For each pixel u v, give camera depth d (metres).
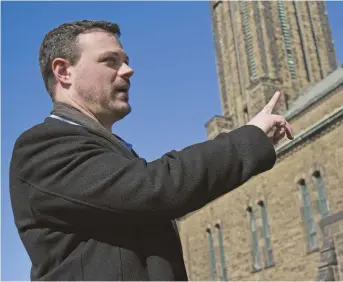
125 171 2.99
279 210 41.25
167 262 3.12
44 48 3.75
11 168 3.25
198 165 3.01
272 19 63.41
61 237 3.06
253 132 3.21
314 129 38.09
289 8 65.44
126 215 2.98
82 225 3.04
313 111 43.19
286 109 56.38
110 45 3.69
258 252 43.19
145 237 3.14
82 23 3.73
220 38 70.00
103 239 3.03
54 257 3.04
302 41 65.44
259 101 56.28
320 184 38.28
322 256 32.75
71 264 2.96
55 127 3.25
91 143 3.22
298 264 38.62
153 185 2.94
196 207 3.06
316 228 37.47
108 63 3.67
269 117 3.37
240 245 45.16
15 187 3.19
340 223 32.22
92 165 3.03
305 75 62.09
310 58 64.56
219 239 48.53
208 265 49.34
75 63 3.64
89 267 2.96
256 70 60.94
